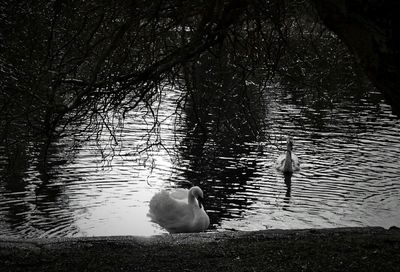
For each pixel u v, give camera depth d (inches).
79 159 661.3
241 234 311.7
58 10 260.1
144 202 576.4
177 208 534.0
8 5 279.3
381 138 834.8
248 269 247.8
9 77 275.4
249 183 645.3
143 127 799.7
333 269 243.6
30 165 625.9
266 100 1034.1
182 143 750.5
